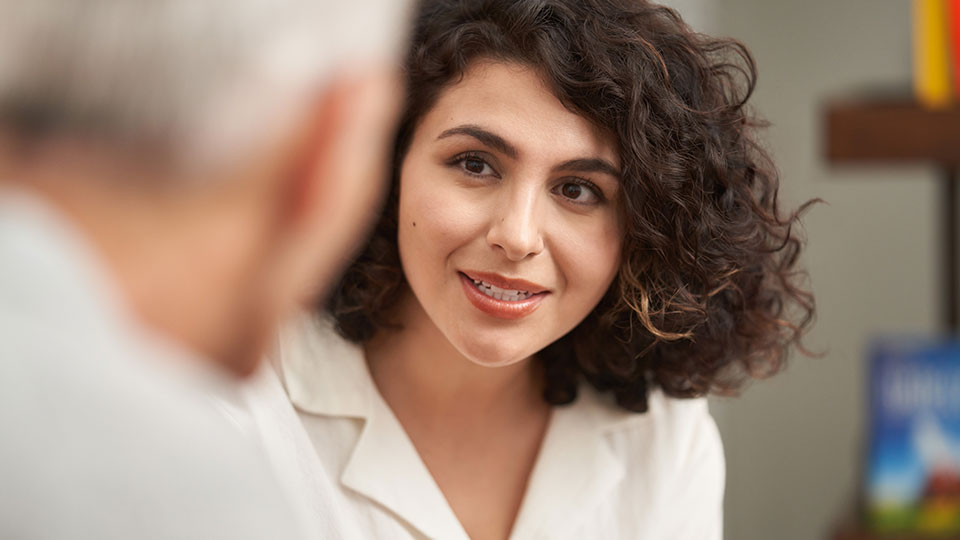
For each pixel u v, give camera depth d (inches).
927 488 69.9
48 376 13.7
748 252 41.7
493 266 36.3
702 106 40.1
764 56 91.3
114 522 13.7
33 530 13.4
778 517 93.8
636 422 45.2
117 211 14.3
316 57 14.5
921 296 90.6
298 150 15.0
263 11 14.0
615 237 38.4
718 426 90.4
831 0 89.7
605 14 37.5
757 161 43.6
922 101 69.9
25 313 13.8
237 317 15.7
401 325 41.6
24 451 13.4
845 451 92.0
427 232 36.7
